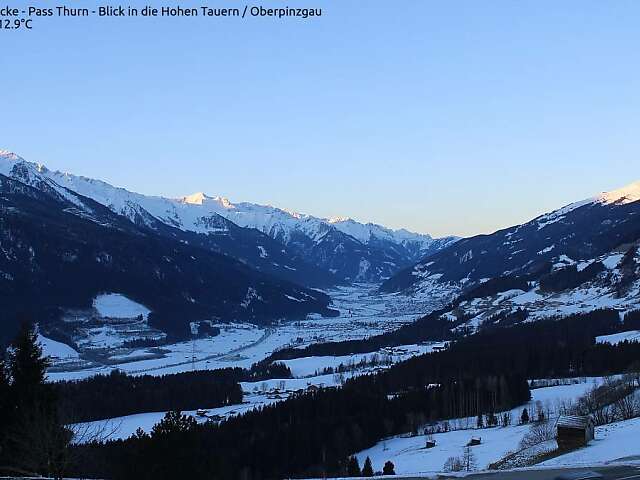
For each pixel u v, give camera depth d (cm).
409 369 17638
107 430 11912
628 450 6394
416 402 13850
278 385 18338
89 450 4975
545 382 15525
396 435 12825
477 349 19612
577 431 7406
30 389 4816
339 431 11519
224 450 10138
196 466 4328
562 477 4247
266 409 13338
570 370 16838
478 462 8606
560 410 11631
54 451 4359
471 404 13662
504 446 9644
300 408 13212
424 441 11469
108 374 19662
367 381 16438
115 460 4803
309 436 11381
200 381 17375
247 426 12238
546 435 9156
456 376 16275
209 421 12738
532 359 17312
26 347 5012
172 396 15600
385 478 4950
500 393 13462
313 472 10506
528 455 7869
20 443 4406
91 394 14788
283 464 10738
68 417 5297
